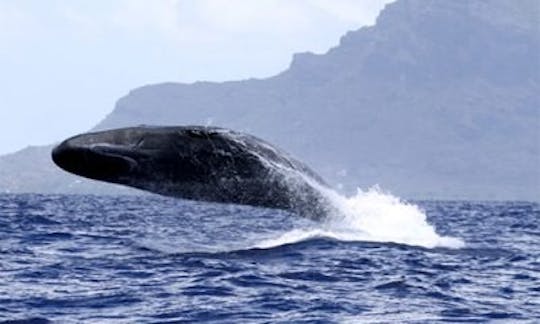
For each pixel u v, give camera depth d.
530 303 74.50
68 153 76.25
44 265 91.19
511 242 145.00
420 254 99.00
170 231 155.00
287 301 72.62
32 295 73.94
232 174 80.31
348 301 73.19
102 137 77.69
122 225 174.50
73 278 82.38
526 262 100.94
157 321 65.31
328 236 105.88
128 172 77.62
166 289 76.81
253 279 81.62
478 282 84.38
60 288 77.25
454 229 193.50
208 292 75.69
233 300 72.69
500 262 98.94
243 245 107.00
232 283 79.56
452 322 66.38
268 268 87.50
